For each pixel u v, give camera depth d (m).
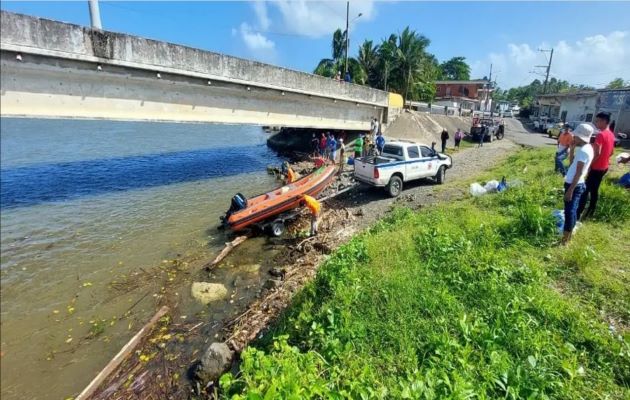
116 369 4.76
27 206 11.43
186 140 32.00
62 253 8.19
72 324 5.70
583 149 5.04
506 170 13.25
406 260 5.41
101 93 10.92
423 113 31.41
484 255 5.17
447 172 15.41
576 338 3.45
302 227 9.86
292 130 27.97
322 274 5.33
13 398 4.32
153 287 6.88
